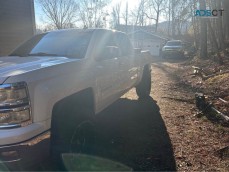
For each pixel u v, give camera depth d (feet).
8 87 9.82
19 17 38.06
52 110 11.29
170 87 36.06
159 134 18.21
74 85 12.73
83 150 13.10
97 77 15.05
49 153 11.78
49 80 11.35
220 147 15.97
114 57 18.02
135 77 23.54
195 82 38.55
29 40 18.02
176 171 13.50
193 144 16.56
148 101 27.35
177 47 97.71
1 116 9.72
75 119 12.23
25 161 10.28
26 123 10.10
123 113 23.00
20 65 11.98
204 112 22.71
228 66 45.11
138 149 15.84
